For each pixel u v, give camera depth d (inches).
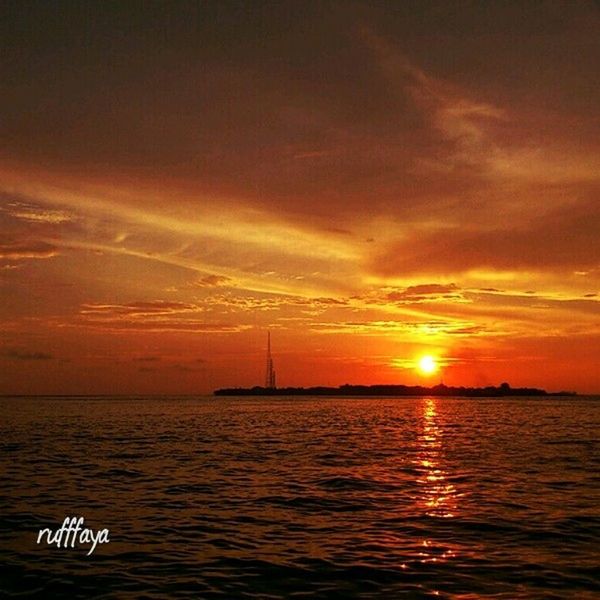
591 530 791.1
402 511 909.8
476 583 589.6
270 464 1450.5
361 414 4387.3
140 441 2085.4
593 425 3036.4
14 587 586.2
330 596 558.3
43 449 1790.1
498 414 4468.5
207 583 593.3
